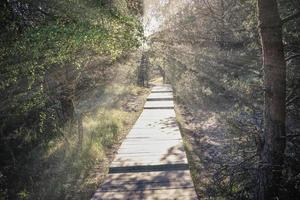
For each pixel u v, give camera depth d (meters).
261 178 3.58
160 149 5.68
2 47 4.47
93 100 9.37
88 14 5.02
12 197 4.32
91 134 6.82
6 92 4.76
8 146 4.80
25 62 4.58
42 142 5.72
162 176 4.50
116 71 12.95
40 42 4.56
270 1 3.31
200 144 6.96
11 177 4.68
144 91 15.97
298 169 3.53
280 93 3.41
